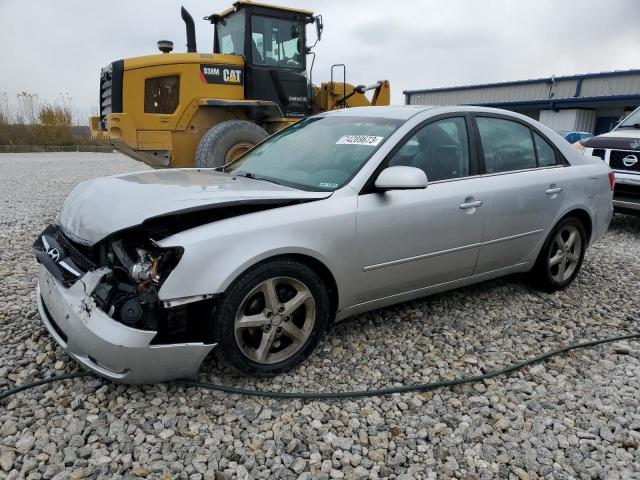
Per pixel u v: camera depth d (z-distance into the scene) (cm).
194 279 260
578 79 2942
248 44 841
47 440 243
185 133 823
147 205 273
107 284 264
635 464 244
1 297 402
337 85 972
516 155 418
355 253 317
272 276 286
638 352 353
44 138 3250
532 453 251
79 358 269
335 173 338
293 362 306
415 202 341
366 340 356
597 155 711
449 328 380
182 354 265
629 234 716
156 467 231
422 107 392
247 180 352
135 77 773
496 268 410
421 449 251
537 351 353
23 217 739
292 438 254
